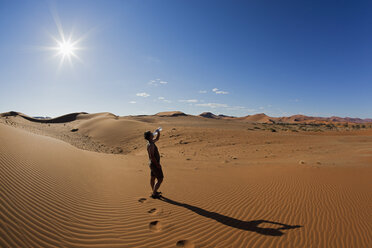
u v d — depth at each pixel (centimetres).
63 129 5294
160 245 337
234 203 537
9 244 277
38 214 357
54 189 459
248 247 345
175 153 2053
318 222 444
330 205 540
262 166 1137
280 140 2734
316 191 654
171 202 518
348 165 1109
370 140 2820
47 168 546
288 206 527
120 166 920
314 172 921
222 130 3497
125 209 456
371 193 642
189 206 500
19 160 519
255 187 689
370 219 466
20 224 318
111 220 402
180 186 665
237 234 383
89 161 791
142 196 543
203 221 427
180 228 394
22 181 435
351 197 604
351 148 2083
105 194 521
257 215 469
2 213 323
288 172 931
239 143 2558
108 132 4234
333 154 1702
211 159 1584
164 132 3422
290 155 1711
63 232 335
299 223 437
